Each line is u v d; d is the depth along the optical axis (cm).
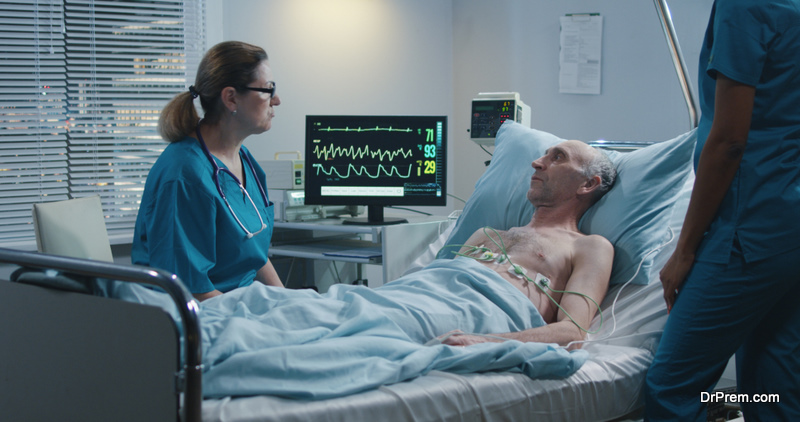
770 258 128
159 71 294
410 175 265
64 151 279
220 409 99
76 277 108
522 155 215
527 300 159
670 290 143
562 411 129
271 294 144
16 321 117
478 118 264
